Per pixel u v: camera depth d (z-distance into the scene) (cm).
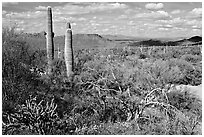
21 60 798
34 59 862
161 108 699
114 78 813
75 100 700
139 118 647
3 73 695
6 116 584
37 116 561
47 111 596
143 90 766
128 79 830
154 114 671
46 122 567
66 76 850
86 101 704
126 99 693
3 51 742
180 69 1008
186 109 716
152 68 918
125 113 675
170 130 602
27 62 827
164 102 723
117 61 1185
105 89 743
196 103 727
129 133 589
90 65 994
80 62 1047
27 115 561
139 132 592
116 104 688
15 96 641
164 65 975
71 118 621
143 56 1455
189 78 935
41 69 872
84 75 845
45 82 759
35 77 776
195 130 615
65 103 694
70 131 582
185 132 600
